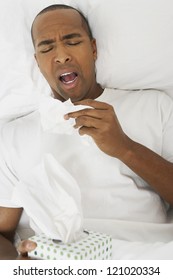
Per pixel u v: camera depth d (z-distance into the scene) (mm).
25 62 1261
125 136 1066
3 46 1263
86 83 1161
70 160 1145
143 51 1184
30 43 1259
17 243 1164
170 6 1156
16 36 1259
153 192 1155
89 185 1131
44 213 887
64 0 1235
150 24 1166
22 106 1277
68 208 890
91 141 1088
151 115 1177
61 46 1124
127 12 1170
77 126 1016
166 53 1182
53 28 1128
